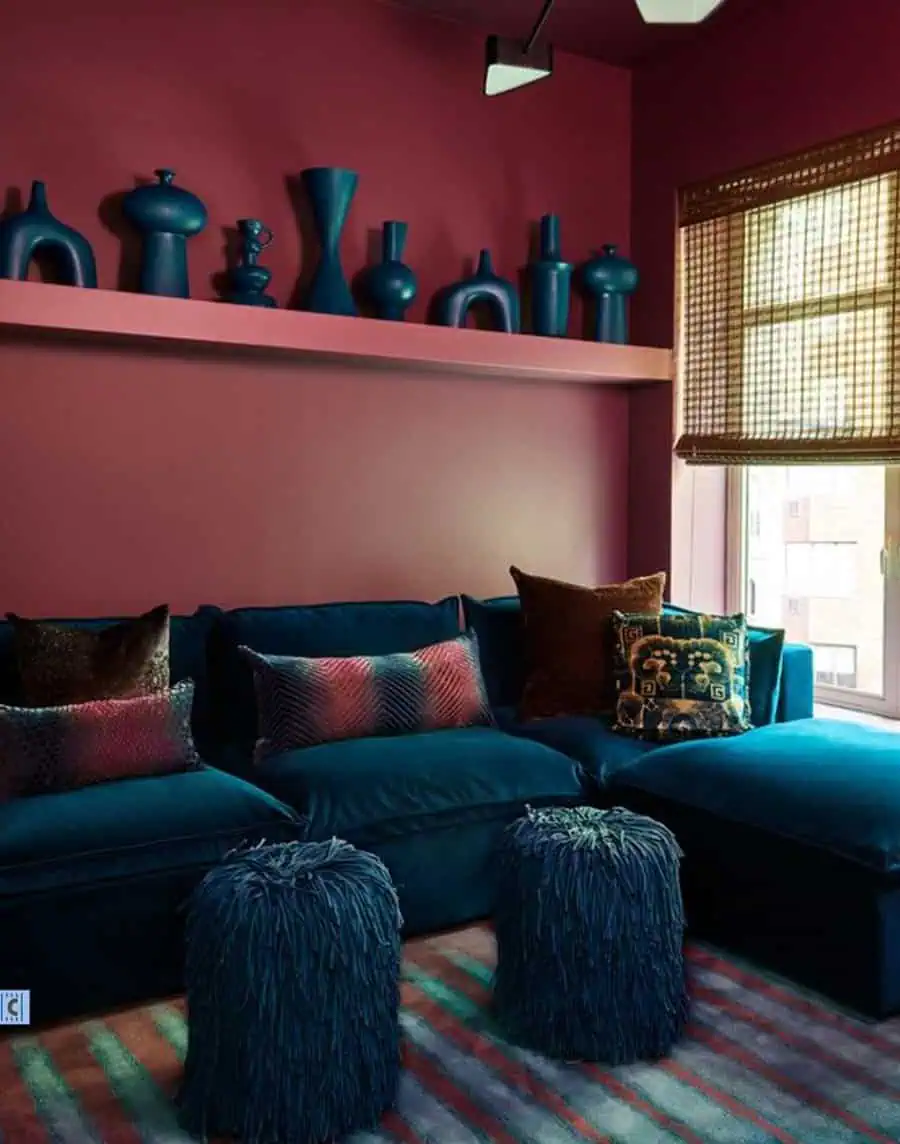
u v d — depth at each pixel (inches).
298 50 151.1
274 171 149.9
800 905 105.1
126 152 139.6
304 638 137.0
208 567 147.8
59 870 96.7
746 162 161.8
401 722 129.6
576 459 178.5
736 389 165.0
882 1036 96.0
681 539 176.9
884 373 144.6
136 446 142.1
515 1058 92.6
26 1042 95.4
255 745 127.3
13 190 132.7
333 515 156.9
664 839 95.7
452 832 118.3
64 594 138.3
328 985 81.3
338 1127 81.5
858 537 160.4
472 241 167.5
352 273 156.9
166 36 141.7
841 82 148.0
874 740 120.6
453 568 167.5
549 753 126.1
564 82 175.0
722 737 132.2
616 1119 83.4
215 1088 81.0
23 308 123.3
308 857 89.3
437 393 164.9
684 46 171.0
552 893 92.0
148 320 130.5
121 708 113.4
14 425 134.5
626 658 138.7
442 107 163.8
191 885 102.7
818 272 152.6
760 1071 90.3
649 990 92.1
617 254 180.7
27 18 133.0
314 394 154.6
